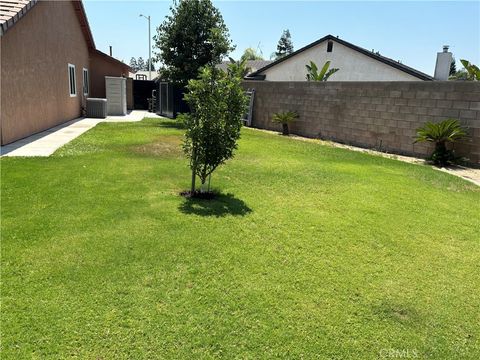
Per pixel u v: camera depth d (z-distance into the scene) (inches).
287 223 177.9
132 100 944.9
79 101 687.1
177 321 104.0
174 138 425.1
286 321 106.9
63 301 110.2
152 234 156.9
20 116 390.9
